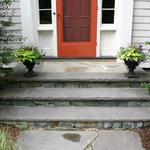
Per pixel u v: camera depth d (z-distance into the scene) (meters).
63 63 5.34
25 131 3.62
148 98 4.04
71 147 3.24
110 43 5.65
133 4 5.10
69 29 5.56
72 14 5.48
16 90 4.31
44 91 4.26
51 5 5.41
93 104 4.07
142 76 4.50
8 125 3.71
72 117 3.72
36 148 3.21
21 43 5.22
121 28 5.23
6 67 5.01
